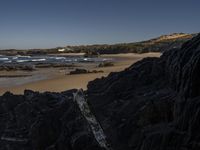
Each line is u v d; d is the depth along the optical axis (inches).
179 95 513.7
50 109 669.3
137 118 568.7
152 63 735.7
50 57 6299.2
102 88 749.3
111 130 582.9
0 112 769.6
